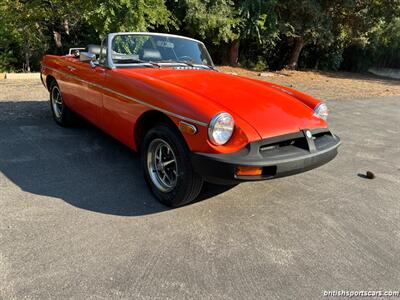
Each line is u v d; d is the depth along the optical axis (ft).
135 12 30.53
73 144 15.30
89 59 13.78
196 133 9.07
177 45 14.70
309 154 9.89
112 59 12.71
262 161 8.96
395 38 65.77
